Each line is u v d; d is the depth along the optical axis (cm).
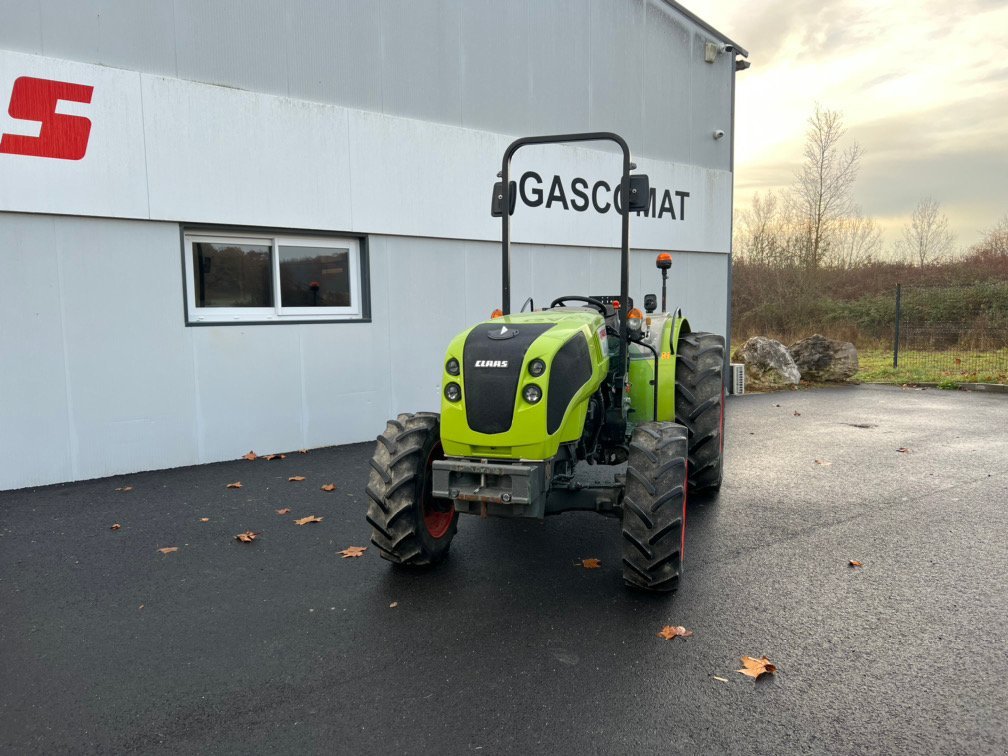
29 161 595
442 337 870
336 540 489
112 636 353
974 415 997
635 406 518
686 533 495
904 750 258
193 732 273
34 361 611
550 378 371
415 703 292
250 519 533
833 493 596
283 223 733
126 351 655
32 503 571
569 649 335
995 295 1905
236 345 714
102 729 276
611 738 267
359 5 774
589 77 1004
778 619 364
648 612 374
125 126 637
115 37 630
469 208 880
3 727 277
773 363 1315
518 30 917
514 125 922
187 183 673
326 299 788
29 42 591
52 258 614
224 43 689
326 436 783
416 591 405
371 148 791
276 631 357
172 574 430
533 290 962
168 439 682
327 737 270
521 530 513
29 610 382
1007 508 550
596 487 403
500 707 288
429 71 835
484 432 373
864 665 317
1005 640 339
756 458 729
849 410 1046
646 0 1067
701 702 290
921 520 523
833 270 2803
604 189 1034
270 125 718
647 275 1112
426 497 433
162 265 668
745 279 2653
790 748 260
